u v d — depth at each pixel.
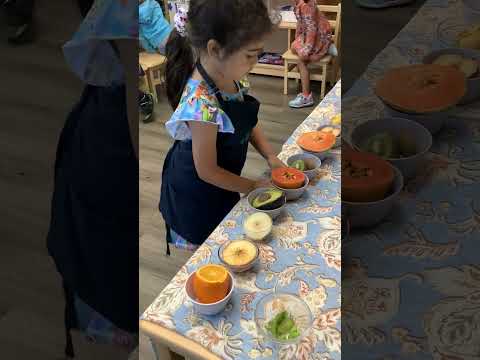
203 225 1.49
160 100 3.32
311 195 1.33
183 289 1.04
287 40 3.69
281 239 1.17
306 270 1.07
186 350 0.93
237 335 0.94
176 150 1.48
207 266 1.03
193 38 1.20
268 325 0.94
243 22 1.11
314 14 3.12
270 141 2.96
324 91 3.39
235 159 1.43
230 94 1.32
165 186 1.54
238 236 1.19
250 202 1.29
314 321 0.95
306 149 1.48
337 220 1.22
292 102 3.33
